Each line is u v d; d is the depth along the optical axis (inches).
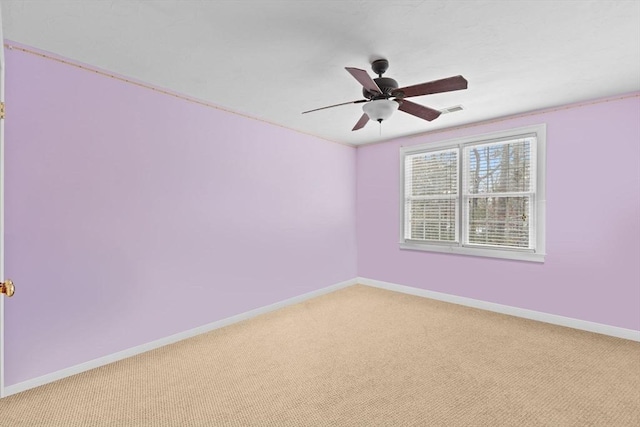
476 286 153.4
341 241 189.8
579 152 124.1
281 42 79.7
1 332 76.3
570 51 84.0
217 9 66.8
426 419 71.2
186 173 117.4
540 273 134.3
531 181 136.9
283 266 155.5
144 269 106.2
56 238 88.0
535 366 94.9
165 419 71.9
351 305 157.4
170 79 102.7
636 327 113.7
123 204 101.0
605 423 69.2
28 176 83.3
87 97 93.2
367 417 72.2
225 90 111.5
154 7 66.2
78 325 92.1
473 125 151.6
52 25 73.2
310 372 92.4
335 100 121.2
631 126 113.7
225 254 130.6
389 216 185.9
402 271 181.3
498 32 75.0
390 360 99.5
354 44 80.4
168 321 112.5
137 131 104.0
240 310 136.3
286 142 156.2
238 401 78.5
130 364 97.3
